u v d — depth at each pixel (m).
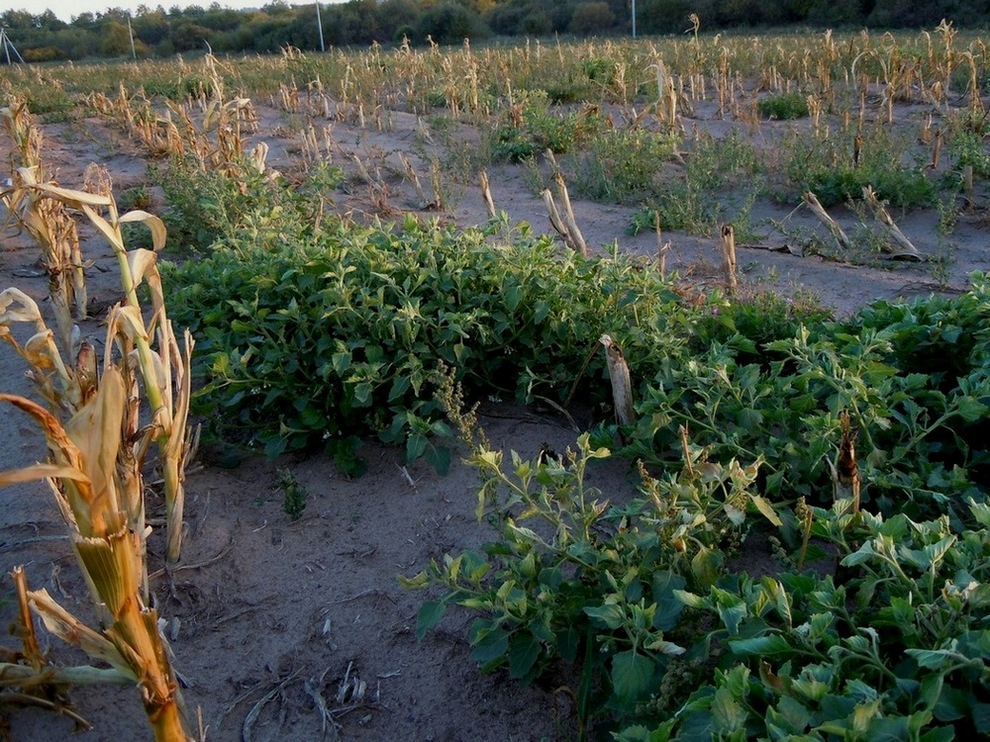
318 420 3.82
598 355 4.09
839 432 3.14
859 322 4.37
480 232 4.65
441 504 3.61
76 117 14.59
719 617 2.34
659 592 2.47
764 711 2.02
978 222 7.16
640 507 2.76
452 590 2.81
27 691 2.60
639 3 36.69
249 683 2.84
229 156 7.64
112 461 2.03
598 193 8.66
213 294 4.64
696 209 7.50
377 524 3.53
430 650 2.93
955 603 2.04
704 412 3.40
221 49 42.50
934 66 12.80
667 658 2.32
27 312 2.62
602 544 2.68
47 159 11.30
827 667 1.97
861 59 13.91
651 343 3.91
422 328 3.93
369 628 3.04
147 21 51.44
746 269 6.37
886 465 3.25
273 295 4.36
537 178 8.73
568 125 10.46
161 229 2.74
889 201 7.63
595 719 2.57
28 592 2.22
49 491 3.71
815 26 31.17
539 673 2.62
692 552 2.62
